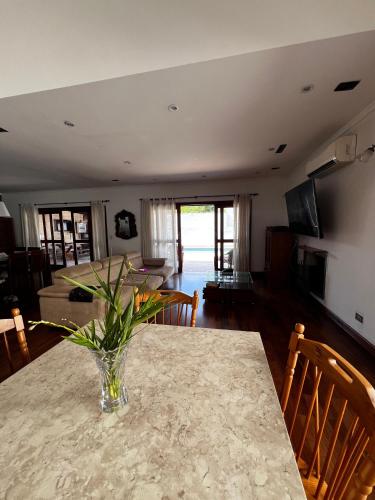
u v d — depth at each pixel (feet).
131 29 4.04
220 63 5.17
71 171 14.79
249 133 9.09
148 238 19.93
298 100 6.81
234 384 2.68
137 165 13.43
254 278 17.83
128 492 1.61
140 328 4.11
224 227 19.10
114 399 2.31
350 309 8.70
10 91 5.72
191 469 1.75
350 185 8.59
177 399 2.46
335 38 4.52
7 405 2.42
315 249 11.66
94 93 6.22
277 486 1.64
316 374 2.59
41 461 1.84
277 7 3.68
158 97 6.48
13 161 12.43
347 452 2.05
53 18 3.77
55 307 9.05
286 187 17.60
